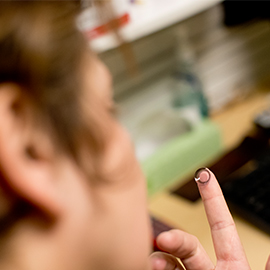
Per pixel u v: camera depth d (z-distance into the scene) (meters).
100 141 0.27
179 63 1.10
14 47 0.23
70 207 0.28
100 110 0.28
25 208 0.27
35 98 0.24
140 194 0.32
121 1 0.75
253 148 0.92
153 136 1.01
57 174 0.27
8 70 0.24
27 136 0.24
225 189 0.78
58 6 0.26
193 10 0.78
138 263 0.32
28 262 0.29
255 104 1.16
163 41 1.05
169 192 0.86
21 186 0.24
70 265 0.30
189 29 1.08
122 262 0.32
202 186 0.48
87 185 0.29
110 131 0.29
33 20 0.24
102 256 0.31
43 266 0.29
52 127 0.25
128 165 0.31
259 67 1.26
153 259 0.49
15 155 0.24
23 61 0.23
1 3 0.24
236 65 1.21
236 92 1.21
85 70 0.27
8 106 0.24
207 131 0.94
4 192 0.25
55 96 0.25
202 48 1.13
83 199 0.29
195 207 0.80
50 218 0.28
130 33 0.71
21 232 0.28
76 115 0.25
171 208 0.81
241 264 0.47
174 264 0.50
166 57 1.08
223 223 0.48
